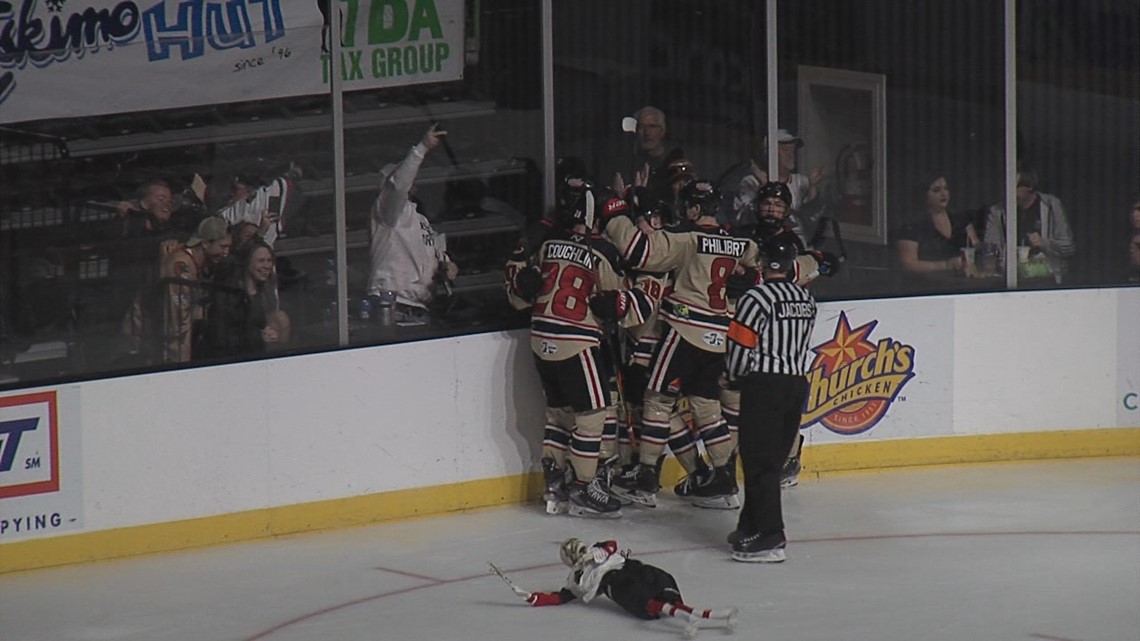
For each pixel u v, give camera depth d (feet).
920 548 104.17
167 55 105.40
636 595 87.81
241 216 109.19
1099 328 130.52
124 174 104.68
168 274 106.63
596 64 122.21
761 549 100.78
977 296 128.67
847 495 119.65
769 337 99.86
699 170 126.82
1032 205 132.77
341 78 111.96
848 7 128.67
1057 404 130.41
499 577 98.12
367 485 111.86
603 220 116.37
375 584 97.45
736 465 125.18
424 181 116.37
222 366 106.01
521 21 119.03
